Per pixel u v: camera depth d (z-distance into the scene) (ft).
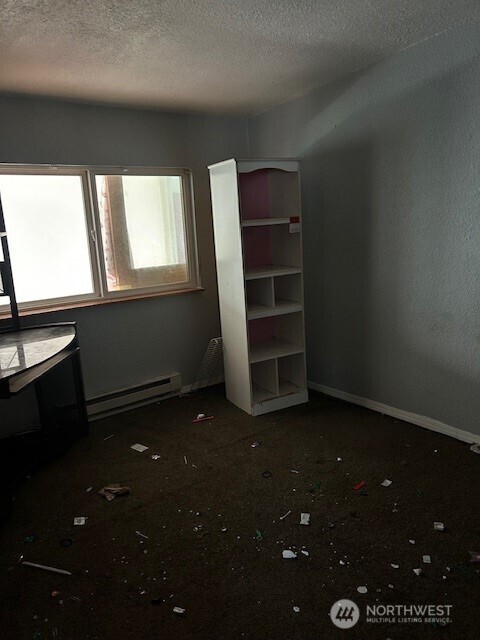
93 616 5.63
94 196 11.20
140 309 12.14
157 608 5.70
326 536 6.81
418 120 8.89
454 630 5.17
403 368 10.18
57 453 9.63
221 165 10.41
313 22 7.41
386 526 6.92
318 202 11.47
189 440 10.14
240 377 11.43
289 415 11.12
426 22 7.72
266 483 8.29
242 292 10.59
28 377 7.88
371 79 9.60
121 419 11.46
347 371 11.60
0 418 10.50
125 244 11.91
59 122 10.55
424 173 8.96
